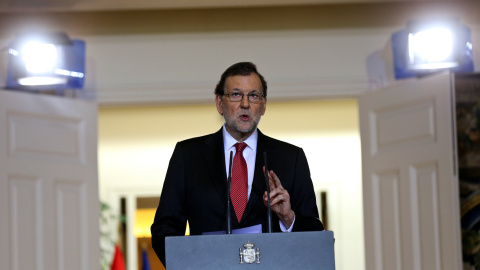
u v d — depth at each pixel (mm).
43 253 9969
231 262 4109
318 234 4141
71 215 10305
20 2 9977
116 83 10781
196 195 5336
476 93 10016
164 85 10773
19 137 9938
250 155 5438
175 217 5336
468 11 10852
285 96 10805
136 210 17312
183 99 10781
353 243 16938
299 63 10852
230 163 4934
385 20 10898
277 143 5531
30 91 10516
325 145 16984
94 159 10609
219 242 4113
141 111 16922
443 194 9602
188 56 10852
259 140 5492
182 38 10875
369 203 10617
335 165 16984
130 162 16906
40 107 10156
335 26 10898
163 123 16938
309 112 16969
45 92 10664
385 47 10859
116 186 16859
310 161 16938
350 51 10875
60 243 10156
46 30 10875
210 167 5379
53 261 10055
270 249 4121
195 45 10867
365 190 10695
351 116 17016
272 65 10852
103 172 16875
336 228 16938
